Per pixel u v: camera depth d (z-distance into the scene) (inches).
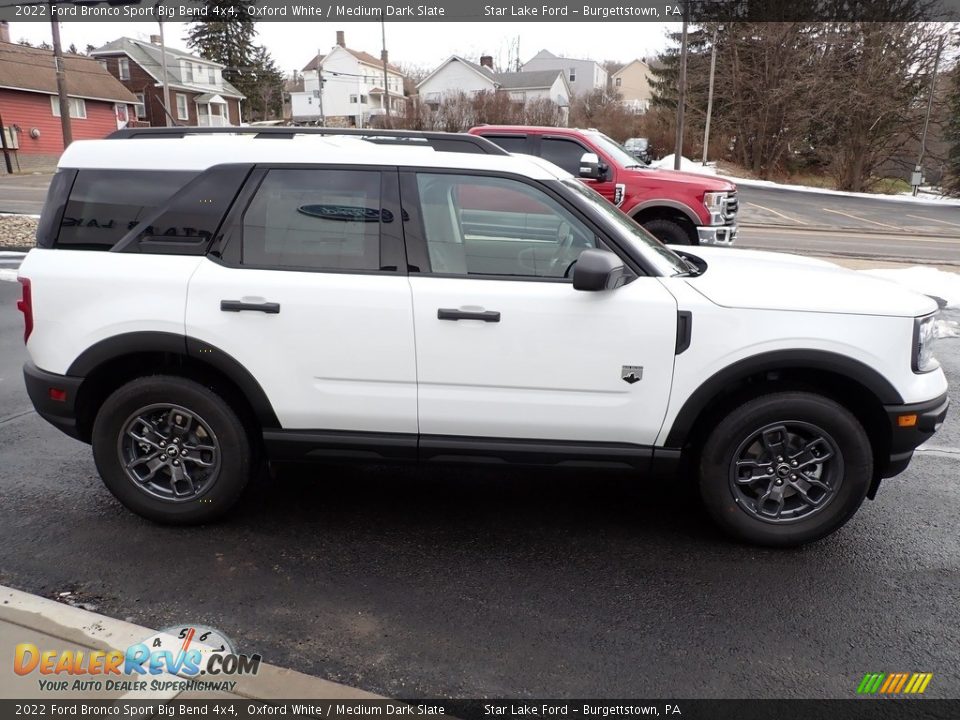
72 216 133.8
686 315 124.3
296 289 127.6
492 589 121.0
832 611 116.4
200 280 128.6
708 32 1542.8
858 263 475.8
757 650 106.4
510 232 131.2
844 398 134.5
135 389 132.8
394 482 163.3
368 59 2731.3
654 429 128.9
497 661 102.7
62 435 186.4
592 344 125.5
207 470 137.6
